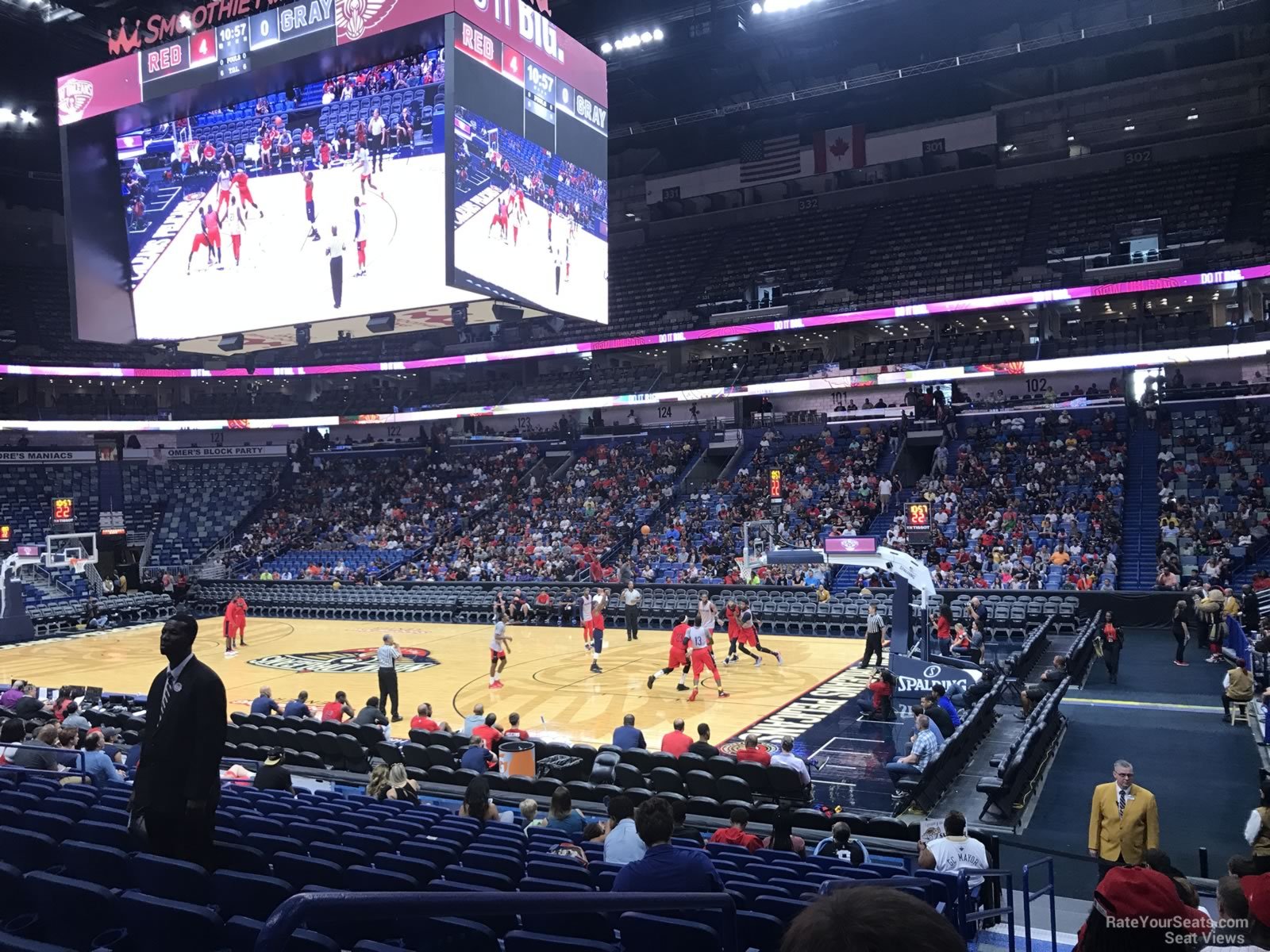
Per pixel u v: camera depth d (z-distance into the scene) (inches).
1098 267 1589.6
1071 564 1220.5
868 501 1467.8
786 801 519.8
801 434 1747.0
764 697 857.5
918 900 55.1
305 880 249.9
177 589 1614.2
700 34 1699.1
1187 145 1834.4
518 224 1018.1
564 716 797.9
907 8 1663.4
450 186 938.1
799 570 1331.2
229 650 1184.2
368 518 1855.3
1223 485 1328.7
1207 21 1695.4
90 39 1694.1
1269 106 1761.8
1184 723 716.0
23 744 456.8
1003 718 761.6
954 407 1632.6
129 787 401.7
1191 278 1470.2
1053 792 573.3
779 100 1907.0
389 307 994.7
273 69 1023.0
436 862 293.1
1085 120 1900.8
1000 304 1596.9
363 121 997.8
